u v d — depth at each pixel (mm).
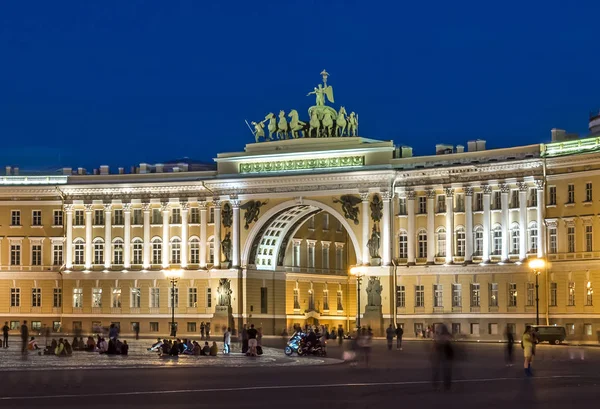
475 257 142125
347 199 149625
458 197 144000
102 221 163375
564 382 64750
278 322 161500
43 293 164375
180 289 159875
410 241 146625
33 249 164625
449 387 58375
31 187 163875
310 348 101188
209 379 67875
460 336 141500
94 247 163375
